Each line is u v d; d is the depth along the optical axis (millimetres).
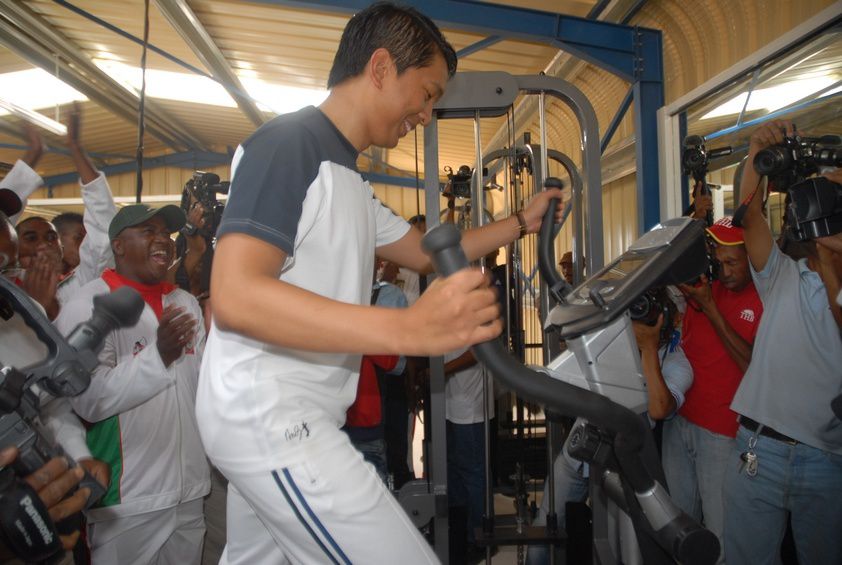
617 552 1844
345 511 816
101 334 827
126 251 1817
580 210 2139
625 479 938
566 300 1107
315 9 3041
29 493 801
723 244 1879
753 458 1715
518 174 2406
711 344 1986
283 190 770
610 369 952
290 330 660
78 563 1523
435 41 953
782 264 1721
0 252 1085
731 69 2582
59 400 1231
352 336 646
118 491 1615
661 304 1730
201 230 2580
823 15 2051
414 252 1383
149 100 7051
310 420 845
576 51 3184
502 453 3416
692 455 2111
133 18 4766
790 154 1524
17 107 4484
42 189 9742
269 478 817
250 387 823
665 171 3158
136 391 1566
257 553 1025
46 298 1518
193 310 2012
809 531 1644
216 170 9695
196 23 4191
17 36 4746
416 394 3576
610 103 4387
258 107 6867
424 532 2102
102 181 2264
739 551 1762
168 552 1815
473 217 2289
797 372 1634
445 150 7492
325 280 881
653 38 3266
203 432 876
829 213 1397
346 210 895
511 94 1782
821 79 2256
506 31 3084
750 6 2664
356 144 960
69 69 5496
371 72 922
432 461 1837
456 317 629
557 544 1865
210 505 2229
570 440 1008
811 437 1616
